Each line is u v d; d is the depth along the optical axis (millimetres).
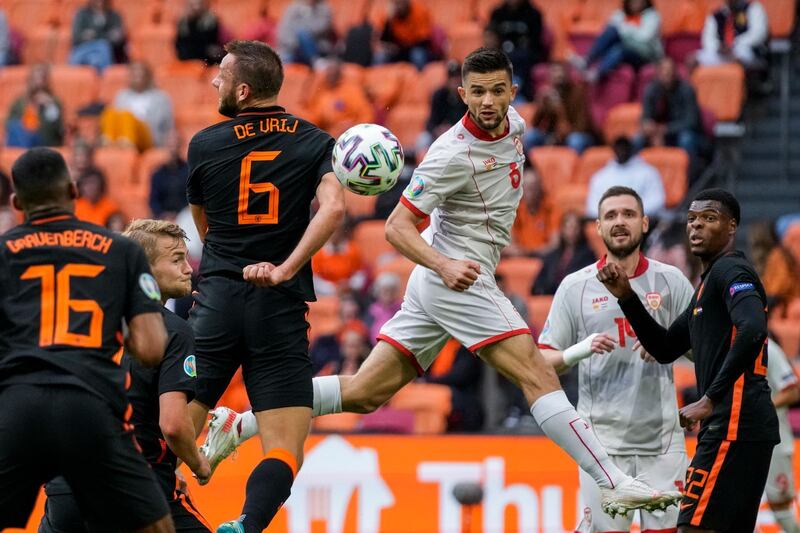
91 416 16656
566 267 42625
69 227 17422
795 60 56125
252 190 20031
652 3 55188
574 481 34938
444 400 37438
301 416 20078
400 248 20984
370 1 63938
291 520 35719
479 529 35250
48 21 68500
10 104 61625
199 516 20359
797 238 47219
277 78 20531
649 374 24781
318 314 45344
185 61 60625
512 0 54500
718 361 21641
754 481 21531
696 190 48812
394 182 20094
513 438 35500
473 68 20719
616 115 52750
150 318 17281
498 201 21562
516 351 21281
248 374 20203
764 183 51781
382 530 35594
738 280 21281
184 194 50531
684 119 49688
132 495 16984
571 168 50375
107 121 55750
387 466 35781
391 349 22641
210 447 22203
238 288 20016
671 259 41625
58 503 19750
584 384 25281
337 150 19953
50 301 16969
